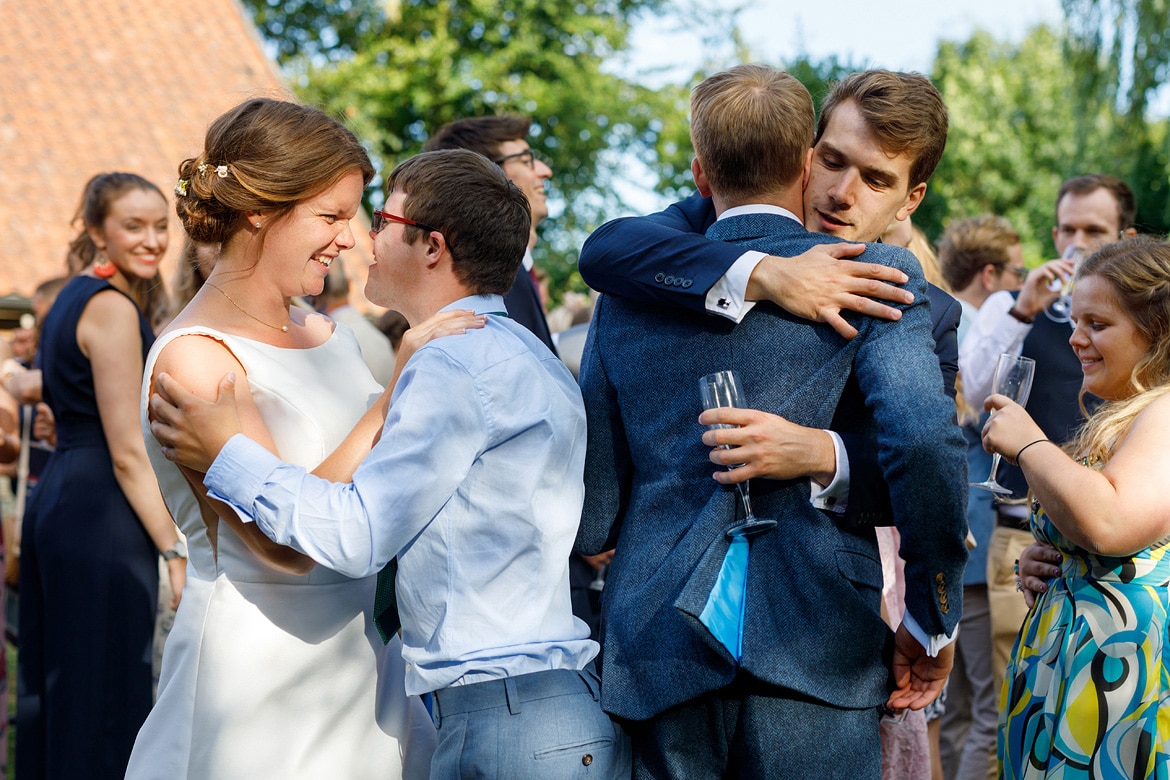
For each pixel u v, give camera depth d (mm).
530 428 2062
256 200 2104
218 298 2211
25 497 4816
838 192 2227
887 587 2750
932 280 3521
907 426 1865
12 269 9898
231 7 14031
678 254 2078
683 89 22875
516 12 20844
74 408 3531
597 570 3461
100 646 3439
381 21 21156
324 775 2170
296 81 19000
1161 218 14000
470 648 1982
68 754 3396
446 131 3766
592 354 2270
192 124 12320
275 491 1932
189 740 2109
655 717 2029
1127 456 2273
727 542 1983
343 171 2168
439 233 2156
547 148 21172
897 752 2848
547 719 2004
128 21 13047
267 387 2160
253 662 2115
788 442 1932
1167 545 2320
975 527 4301
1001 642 4105
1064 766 2312
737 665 1923
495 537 2020
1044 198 25141
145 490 3504
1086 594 2363
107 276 3756
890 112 2178
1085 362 2562
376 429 2094
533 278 3768
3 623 3703
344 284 4656
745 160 2129
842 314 2010
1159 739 2242
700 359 2068
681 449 2074
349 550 1901
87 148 11367
